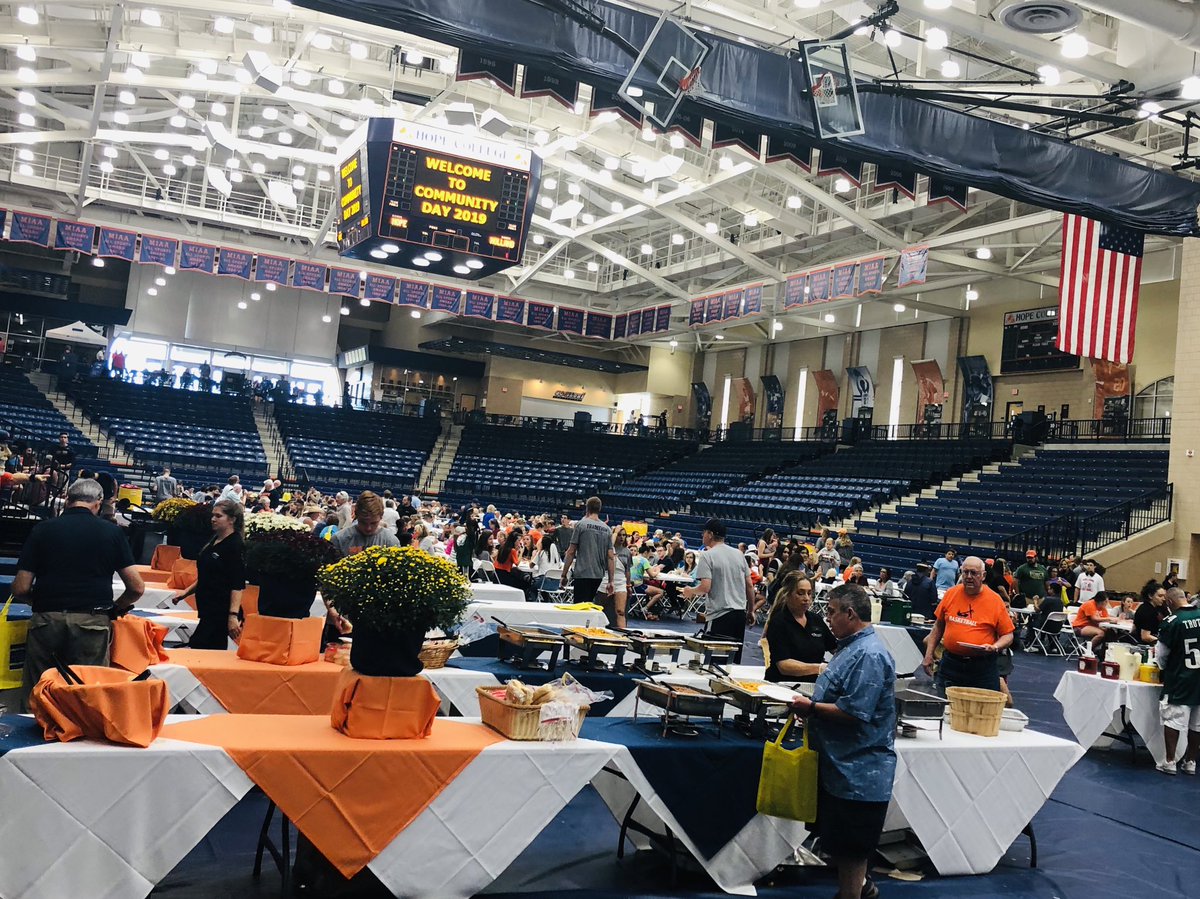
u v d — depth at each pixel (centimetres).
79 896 320
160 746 341
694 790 427
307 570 511
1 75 1825
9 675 457
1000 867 512
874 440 3055
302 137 2867
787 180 2103
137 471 2964
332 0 718
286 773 352
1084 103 1385
